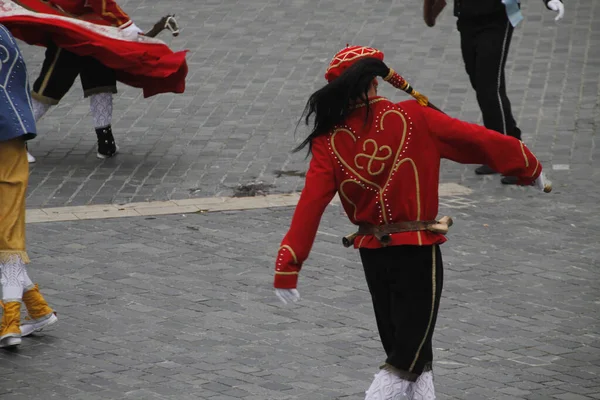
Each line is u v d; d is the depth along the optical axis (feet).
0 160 73.87
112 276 88.12
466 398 66.69
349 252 93.09
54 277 87.97
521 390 67.77
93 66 115.75
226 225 99.96
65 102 138.00
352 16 166.71
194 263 90.94
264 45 155.53
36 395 67.51
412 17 165.27
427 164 57.98
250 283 86.53
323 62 148.46
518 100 133.08
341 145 57.88
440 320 79.00
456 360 72.38
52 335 76.95
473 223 99.55
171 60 116.16
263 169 114.93
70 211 103.91
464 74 141.59
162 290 85.15
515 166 58.85
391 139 57.52
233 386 68.39
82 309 81.61
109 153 118.73
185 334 76.84
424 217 58.34
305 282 86.53
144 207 104.83
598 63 144.97
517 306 81.46
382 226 58.44
